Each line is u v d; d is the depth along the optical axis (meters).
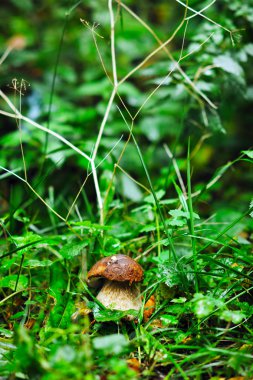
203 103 1.45
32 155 1.60
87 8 2.24
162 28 2.54
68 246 1.13
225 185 1.92
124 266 1.11
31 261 1.13
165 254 1.17
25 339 0.96
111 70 2.01
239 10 1.45
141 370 1.03
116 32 2.10
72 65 2.48
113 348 0.96
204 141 1.78
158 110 1.83
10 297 1.15
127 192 1.53
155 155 1.96
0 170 1.63
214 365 1.02
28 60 2.30
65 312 1.09
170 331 1.09
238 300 1.13
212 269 1.14
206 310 1.00
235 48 1.43
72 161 1.72
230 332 1.10
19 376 0.99
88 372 1.00
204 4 1.54
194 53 1.43
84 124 1.72
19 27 2.65
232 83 1.43
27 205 1.37
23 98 1.99
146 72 1.49
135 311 1.08
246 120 2.01
